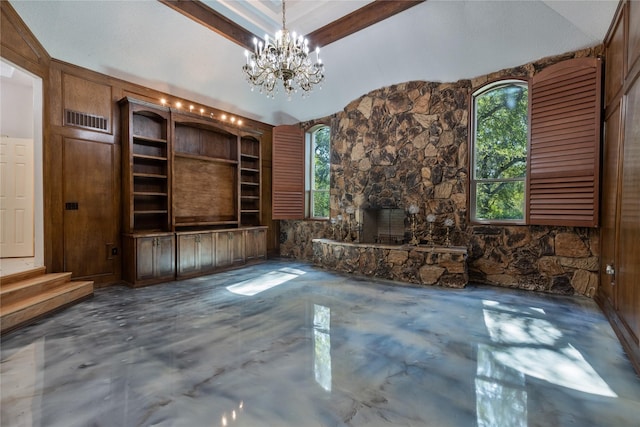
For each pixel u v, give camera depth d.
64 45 3.79
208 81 5.22
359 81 5.45
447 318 3.12
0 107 5.32
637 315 2.22
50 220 3.82
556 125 3.80
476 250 4.56
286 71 3.22
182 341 2.59
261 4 4.04
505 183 4.45
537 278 4.11
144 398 1.81
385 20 4.27
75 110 4.04
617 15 2.95
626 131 2.67
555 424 1.58
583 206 3.59
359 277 4.94
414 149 5.10
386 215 5.49
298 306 3.51
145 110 4.54
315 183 6.83
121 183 4.49
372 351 2.41
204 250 5.16
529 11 3.58
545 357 2.30
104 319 3.10
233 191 6.06
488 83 4.46
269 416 1.65
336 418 1.64
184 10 3.85
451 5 3.83
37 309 3.05
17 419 1.62
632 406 1.73
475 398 1.81
